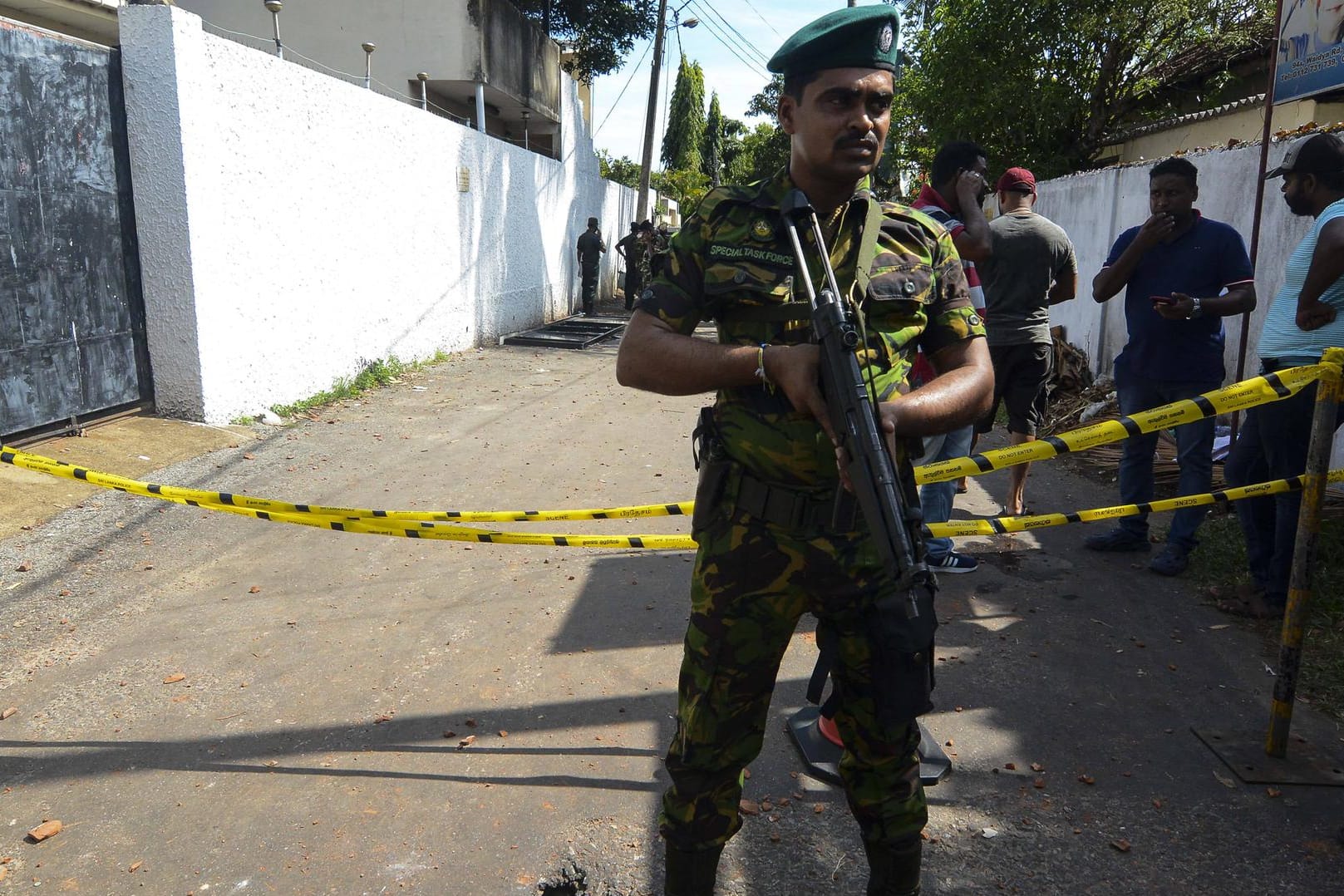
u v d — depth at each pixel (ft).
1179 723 10.01
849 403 5.06
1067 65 42.11
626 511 10.59
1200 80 43.52
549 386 31.42
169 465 19.20
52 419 19.03
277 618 12.62
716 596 5.85
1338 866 7.77
